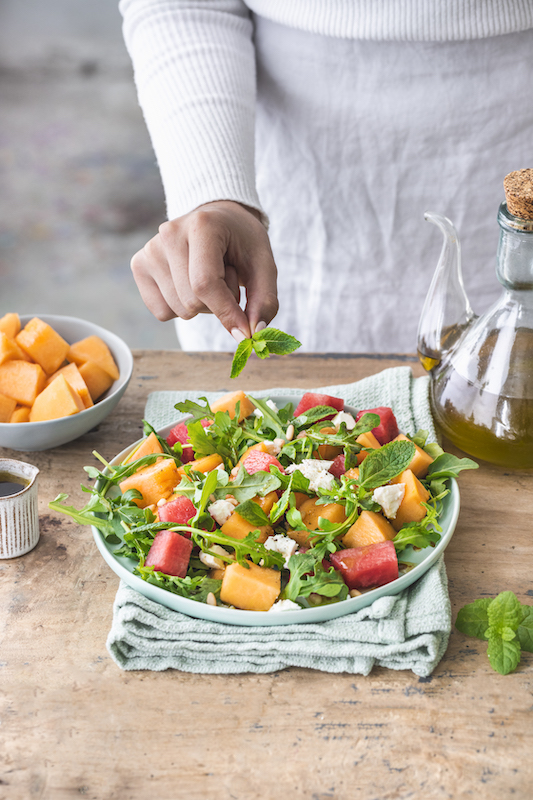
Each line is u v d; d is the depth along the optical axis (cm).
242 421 107
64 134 437
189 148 123
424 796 67
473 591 89
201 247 96
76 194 402
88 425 113
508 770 69
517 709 74
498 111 137
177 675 80
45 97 465
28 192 402
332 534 84
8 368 118
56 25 525
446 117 138
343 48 136
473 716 74
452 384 102
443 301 112
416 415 117
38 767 70
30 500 95
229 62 132
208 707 76
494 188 146
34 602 90
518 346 95
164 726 74
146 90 135
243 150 124
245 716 75
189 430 96
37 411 113
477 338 100
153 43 133
